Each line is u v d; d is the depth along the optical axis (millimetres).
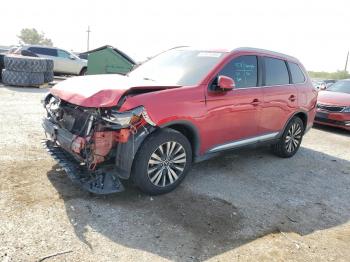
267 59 5367
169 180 4109
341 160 6582
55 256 2811
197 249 3127
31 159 4762
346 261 3195
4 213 3324
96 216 3471
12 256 2746
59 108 4047
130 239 3162
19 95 10812
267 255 3152
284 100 5590
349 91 10055
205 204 4000
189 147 4180
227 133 4684
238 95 4691
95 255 2885
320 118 9336
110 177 3750
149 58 5535
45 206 3541
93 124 3527
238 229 3545
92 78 4359
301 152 6855
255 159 5977
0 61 13914
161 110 3771
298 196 4590
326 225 3869
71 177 3711
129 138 3621
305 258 3174
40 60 13289
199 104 4172
